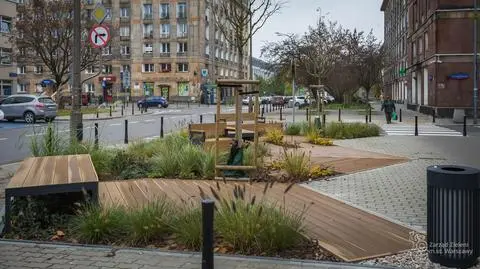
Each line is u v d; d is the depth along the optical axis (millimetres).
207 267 4488
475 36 33094
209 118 37281
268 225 5605
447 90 37188
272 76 56906
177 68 83625
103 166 9875
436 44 37312
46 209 6668
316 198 8117
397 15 76750
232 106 68312
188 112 48719
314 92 52469
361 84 55688
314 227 6406
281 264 5117
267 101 67812
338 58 50750
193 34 82750
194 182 9250
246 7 25266
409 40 55656
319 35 48656
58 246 5742
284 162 10555
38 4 45375
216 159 9586
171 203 6750
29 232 6250
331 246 5672
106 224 6012
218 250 5566
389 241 5910
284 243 5527
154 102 63469
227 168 9445
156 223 5941
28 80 86875
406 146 16984
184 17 82812
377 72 54438
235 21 21578
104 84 76250
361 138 20078
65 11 45562
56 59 48000
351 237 6031
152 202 6492
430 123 31078
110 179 9586
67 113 41156
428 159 13391
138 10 84250
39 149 9859
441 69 37219
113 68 85688
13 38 48688
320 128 20000
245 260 5211
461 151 15508
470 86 36812
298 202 7766
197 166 9906
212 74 88000
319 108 29719
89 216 6133
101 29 14234
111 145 15930
